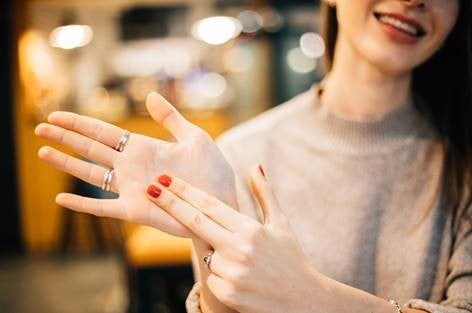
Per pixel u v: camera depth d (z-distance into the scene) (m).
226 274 0.58
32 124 3.87
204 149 0.62
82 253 3.81
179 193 0.60
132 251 1.84
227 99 4.44
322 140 0.81
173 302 1.84
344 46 0.81
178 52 4.83
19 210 3.93
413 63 0.74
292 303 0.59
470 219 0.73
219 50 4.76
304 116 0.84
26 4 3.87
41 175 3.90
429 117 0.80
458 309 0.65
